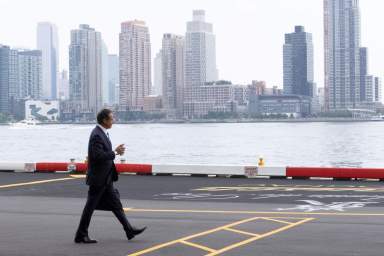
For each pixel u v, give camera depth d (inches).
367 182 1401.3
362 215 860.0
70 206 996.6
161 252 619.8
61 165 1711.4
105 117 665.0
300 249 626.2
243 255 599.5
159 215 879.1
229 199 1067.9
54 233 740.7
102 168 661.3
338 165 4662.9
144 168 1644.9
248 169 1549.0
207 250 626.5
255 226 774.5
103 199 677.9
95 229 765.9
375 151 6451.8
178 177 1555.1
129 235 682.2
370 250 618.5
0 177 1547.7
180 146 7751.0
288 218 838.5
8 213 916.0
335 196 1099.9
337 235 703.7
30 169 1737.2
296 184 1352.1
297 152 6392.7
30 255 611.8
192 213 896.9
